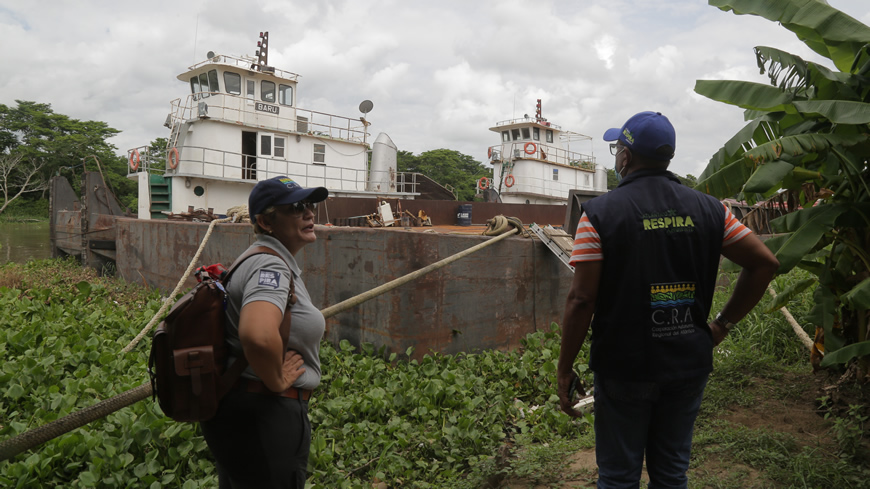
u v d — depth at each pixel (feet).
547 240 23.09
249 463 7.00
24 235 112.27
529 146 91.09
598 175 107.04
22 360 17.97
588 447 12.50
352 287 21.53
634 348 6.85
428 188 70.33
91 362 19.15
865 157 11.74
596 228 6.82
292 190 7.34
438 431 13.79
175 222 35.96
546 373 17.49
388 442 13.12
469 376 17.63
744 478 10.27
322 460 12.05
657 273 6.76
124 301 33.71
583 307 6.93
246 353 6.32
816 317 13.23
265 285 6.64
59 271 44.80
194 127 51.39
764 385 14.46
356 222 37.88
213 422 6.97
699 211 6.90
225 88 52.42
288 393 7.09
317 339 7.52
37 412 13.91
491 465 11.82
